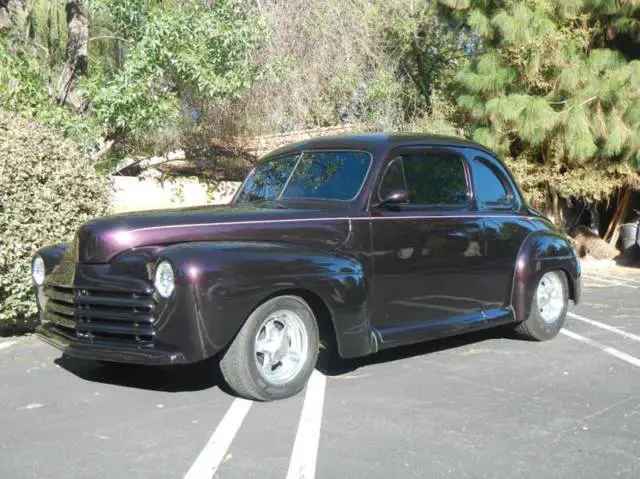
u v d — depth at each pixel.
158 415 4.87
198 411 4.95
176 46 10.47
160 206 16.27
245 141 16.64
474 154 6.93
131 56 10.62
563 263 7.39
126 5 10.54
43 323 5.89
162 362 4.76
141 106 10.45
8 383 5.71
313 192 6.13
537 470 3.97
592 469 3.99
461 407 5.07
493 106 13.83
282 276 5.02
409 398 5.28
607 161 14.68
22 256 6.92
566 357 6.63
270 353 5.16
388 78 17.05
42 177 7.09
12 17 13.77
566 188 14.77
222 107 14.33
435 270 6.21
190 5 11.02
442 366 6.25
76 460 4.08
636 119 13.25
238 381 5.03
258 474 3.88
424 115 17.97
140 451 4.21
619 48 14.62
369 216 5.79
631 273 14.73
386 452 4.21
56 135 7.73
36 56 12.57
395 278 5.91
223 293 4.77
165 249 4.94
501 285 6.87
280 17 14.27
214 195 16.73
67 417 4.85
